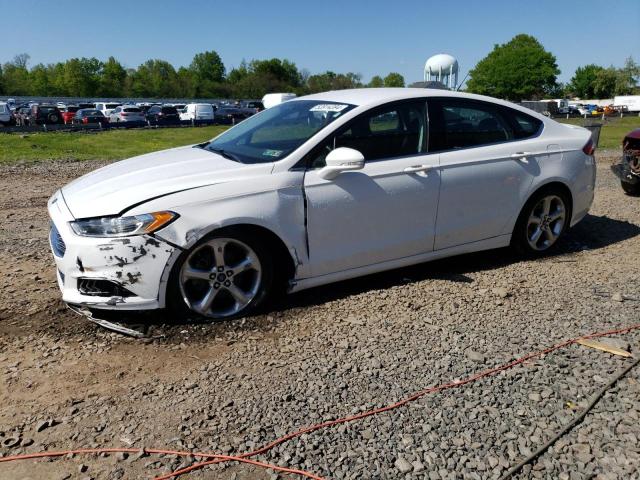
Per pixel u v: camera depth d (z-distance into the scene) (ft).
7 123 118.83
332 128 13.51
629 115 191.83
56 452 8.28
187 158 14.06
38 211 25.57
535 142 16.46
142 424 8.93
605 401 9.62
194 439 8.58
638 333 12.15
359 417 9.14
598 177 33.60
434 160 14.60
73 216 11.73
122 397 9.68
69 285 11.85
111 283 11.55
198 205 11.80
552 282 15.17
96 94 345.92
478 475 7.89
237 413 9.23
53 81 339.57
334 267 13.57
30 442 8.50
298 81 394.52
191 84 363.76
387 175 13.87
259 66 381.19
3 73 339.16
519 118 16.57
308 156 13.10
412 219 14.42
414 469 8.00
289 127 14.38
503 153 15.71
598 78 339.77
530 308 13.43
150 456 8.21
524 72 302.66
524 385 10.07
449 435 8.71
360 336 11.94
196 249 11.88
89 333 12.00
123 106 153.89
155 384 10.09
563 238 19.60
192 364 10.78
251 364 10.79
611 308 13.43
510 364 10.77
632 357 11.07
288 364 10.79
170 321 12.37
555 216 17.21
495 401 9.59
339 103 14.56
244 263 12.54
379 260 14.25
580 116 186.19
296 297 13.96
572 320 12.78
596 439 8.64
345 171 13.32
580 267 16.46
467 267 16.40
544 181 16.42
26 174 39.22
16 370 10.53
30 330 12.15
